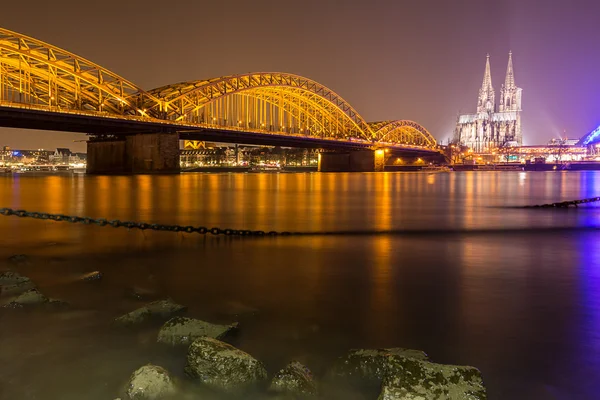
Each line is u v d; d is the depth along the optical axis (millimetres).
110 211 32219
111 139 148375
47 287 11117
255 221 26438
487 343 7797
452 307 9695
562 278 12234
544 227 23969
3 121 110438
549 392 6242
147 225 20312
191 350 6684
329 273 12773
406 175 171625
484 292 10859
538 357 7262
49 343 7660
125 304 9773
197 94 157875
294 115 197625
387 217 28906
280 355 7328
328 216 29422
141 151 138000
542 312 9375
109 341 7773
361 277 12320
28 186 71312
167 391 6086
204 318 8898
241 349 7516
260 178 129375
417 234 21156
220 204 38906
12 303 9359
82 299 10102
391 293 10750
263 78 179750
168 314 9000
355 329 8406
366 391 6328
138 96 145875
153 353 7340
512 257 15297
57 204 38156
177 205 37750
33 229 21000
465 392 5781
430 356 7285
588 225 24828
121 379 6535
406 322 8781
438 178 131000
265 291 10875
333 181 104875
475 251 16469
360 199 46219
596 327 8516
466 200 45031
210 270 13102
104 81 138125
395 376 6043
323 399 6121
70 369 6797
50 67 125688
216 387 6277
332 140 189000
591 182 97438
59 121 110250
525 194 56094
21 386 6328
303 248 16953
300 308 9594
